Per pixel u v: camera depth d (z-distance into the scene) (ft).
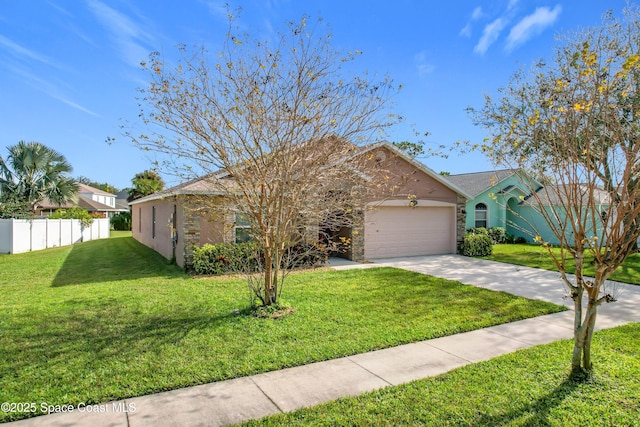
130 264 43.93
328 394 13.28
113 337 18.61
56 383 13.96
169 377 14.42
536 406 12.39
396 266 42.04
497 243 72.28
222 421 11.62
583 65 13.62
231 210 24.02
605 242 14.07
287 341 18.10
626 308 25.18
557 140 14.14
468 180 85.15
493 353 17.03
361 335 18.97
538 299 27.25
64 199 73.56
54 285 31.60
